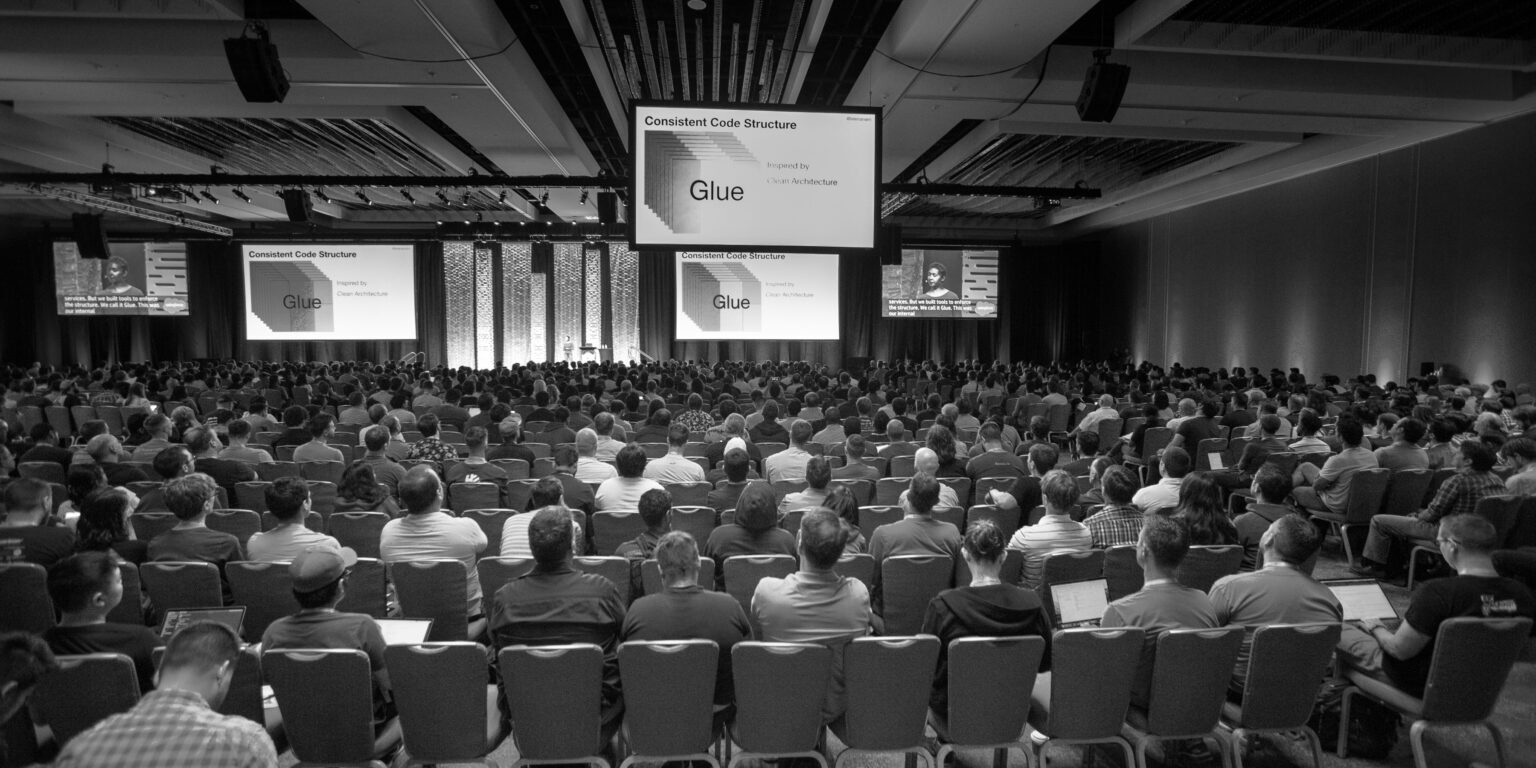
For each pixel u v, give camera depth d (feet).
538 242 64.08
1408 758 11.85
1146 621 10.46
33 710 8.76
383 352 80.38
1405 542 20.33
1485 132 40.65
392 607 14.46
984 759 12.10
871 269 84.48
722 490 18.42
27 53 31.58
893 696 9.64
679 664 9.27
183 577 12.56
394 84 35.50
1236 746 10.32
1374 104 37.45
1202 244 64.90
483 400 37.42
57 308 73.92
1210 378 49.88
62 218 75.00
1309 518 22.82
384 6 27.48
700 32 32.55
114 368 62.95
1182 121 40.60
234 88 35.99
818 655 9.36
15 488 13.74
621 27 33.45
